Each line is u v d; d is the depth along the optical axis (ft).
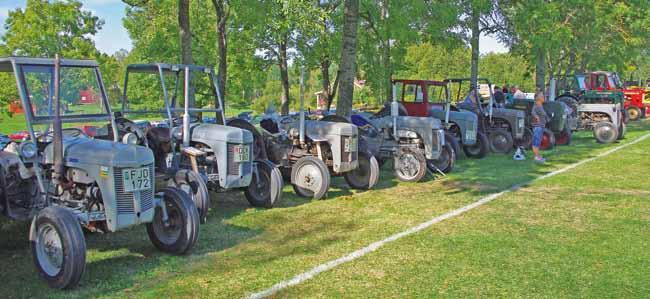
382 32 56.49
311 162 27.50
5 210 18.74
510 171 36.55
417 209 25.36
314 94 82.48
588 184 31.12
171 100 25.05
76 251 14.96
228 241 20.17
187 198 18.45
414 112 43.14
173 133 24.09
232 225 22.45
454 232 21.17
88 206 16.66
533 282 15.94
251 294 15.06
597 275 16.47
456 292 15.21
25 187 18.62
